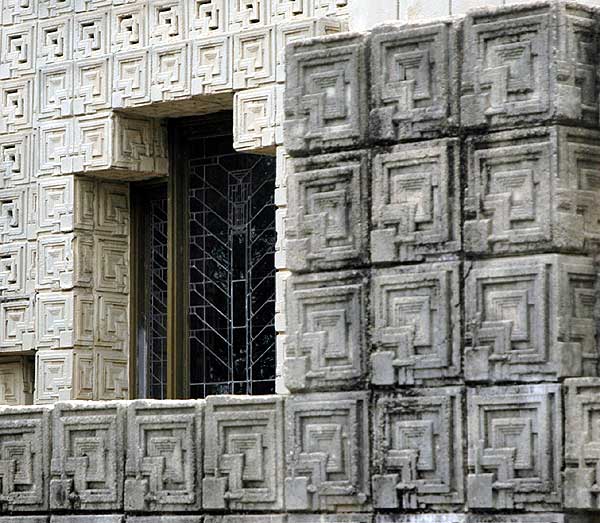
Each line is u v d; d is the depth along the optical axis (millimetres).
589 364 21984
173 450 25078
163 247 37781
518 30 22328
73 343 37000
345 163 23625
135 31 36688
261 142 34156
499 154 22375
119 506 25656
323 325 23641
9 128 38562
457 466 22375
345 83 23672
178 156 37188
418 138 23062
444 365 22547
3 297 38312
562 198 21953
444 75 22891
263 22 34625
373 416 23109
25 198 38188
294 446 23719
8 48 38812
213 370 36156
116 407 25781
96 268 37500
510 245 22234
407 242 23016
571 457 21484
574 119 22078
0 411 27172
